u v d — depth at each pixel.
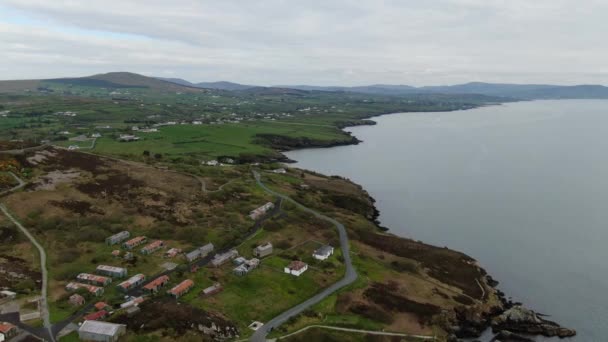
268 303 101.19
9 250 112.19
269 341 87.06
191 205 153.62
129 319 86.50
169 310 90.31
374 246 142.38
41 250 114.25
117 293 98.12
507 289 125.31
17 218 127.94
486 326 106.25
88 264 110.00
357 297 107.31
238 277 110.56
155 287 100.19
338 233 147.62
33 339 78.62
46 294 94.12
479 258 145.75
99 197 149.00
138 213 141.50
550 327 104.38
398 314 103.06
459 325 104.38
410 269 127.81
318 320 96.62
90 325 81.31
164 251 120.62
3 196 138.88
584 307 115.62
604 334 103.75
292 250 129.50
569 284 128.12
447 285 121.81
